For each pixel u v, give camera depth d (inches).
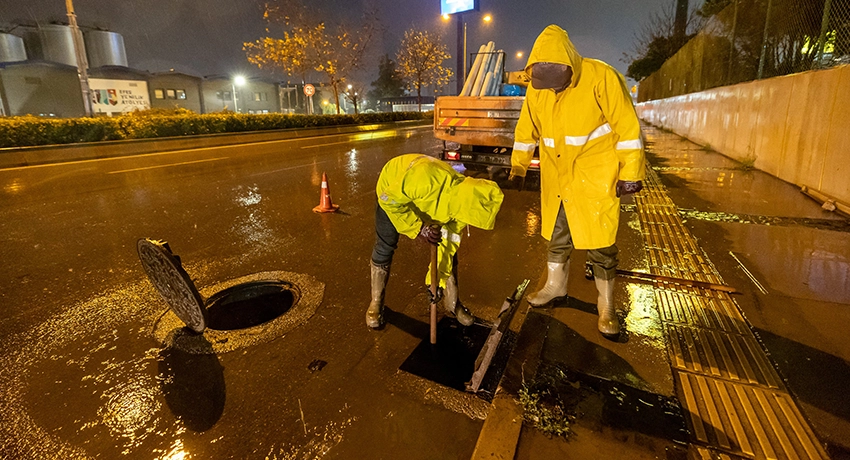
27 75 1456.7
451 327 122.3
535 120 110.6
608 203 102.5
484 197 91.2
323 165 449.7
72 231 222.2
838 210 213.9
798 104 274.2
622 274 146.9
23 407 92.9
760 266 151.1
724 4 754.2
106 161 488.7
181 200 290.4
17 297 147.1
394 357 108.0
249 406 91.7
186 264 173.9
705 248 171.0
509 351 108.2
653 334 110.1
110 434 85.0
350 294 144.9
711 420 81.0
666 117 839.7
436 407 90.0
